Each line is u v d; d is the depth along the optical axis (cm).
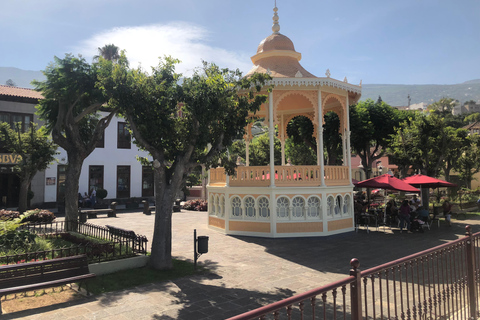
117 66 872
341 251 1106
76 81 1223
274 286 754
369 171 2628
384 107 2527
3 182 2470
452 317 520
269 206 1358
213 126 901
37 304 633
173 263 948
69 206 1302
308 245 1202
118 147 2977
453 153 2555
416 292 709
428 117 2036
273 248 1154
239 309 618
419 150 1992
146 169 3153
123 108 859
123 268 863
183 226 1675
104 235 1102
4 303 634
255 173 1409
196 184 3456
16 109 2423
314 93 1424
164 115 893
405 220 1487
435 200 2703
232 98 920
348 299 680
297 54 1577
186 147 923
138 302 650
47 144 2169
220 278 812
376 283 781
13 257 750
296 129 2534
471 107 15712
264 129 4625
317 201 1385
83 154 1345
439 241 1270
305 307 636
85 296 677
